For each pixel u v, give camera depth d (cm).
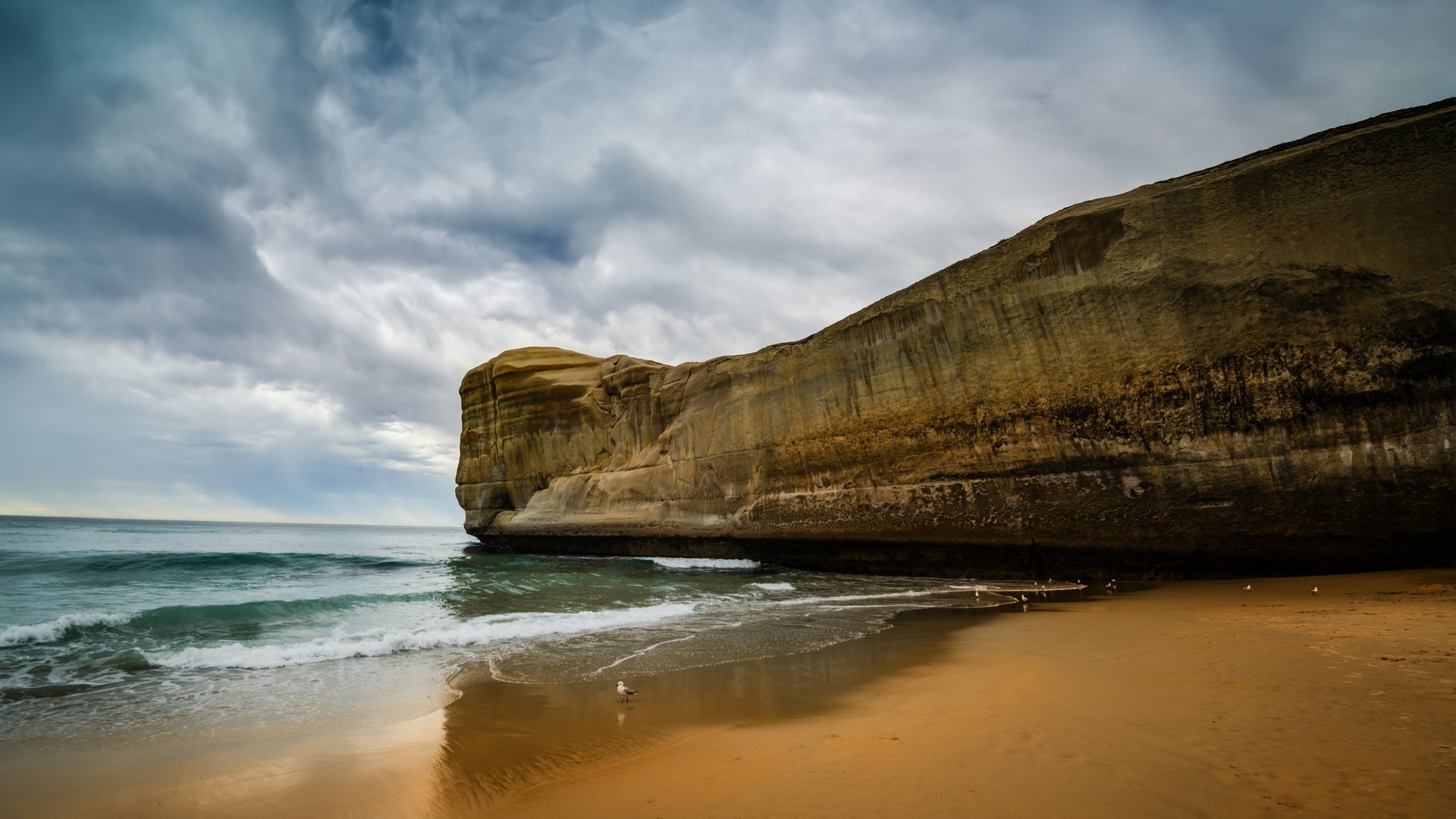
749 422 2403
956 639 929
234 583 1920
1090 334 1538
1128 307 1480
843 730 530
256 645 946
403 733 567
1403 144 1227
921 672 738
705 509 2500
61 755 525
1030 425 1625
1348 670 569
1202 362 1376
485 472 3541
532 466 3338
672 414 2806
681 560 2508
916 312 1898
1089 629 920
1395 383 1183
